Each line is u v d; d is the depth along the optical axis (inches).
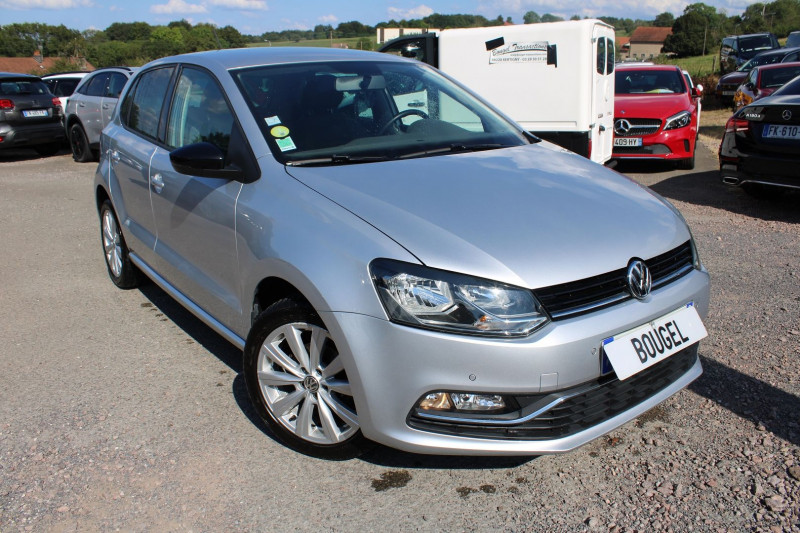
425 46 346.0
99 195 192.4
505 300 87.1
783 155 249.9
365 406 94.1
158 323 167.0
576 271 90.7
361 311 91.5
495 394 88.9
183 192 133.3
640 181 342.0
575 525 92.3
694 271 109.1
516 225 96.2
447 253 89.8
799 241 220.8
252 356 111.2
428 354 88.2
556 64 312.7
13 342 156.3
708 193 305.6
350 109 131.6
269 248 104.7
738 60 926.4
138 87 174.6
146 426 118.7
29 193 353.4
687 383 108.0
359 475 104.7
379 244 92.6
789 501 95.0
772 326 153.3
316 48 155.3
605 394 95.7
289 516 95.3
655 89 395.5
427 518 94.5
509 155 127.0
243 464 107.6
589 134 317.4
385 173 111.0
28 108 495.5
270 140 118.2
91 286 196.4
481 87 331.6
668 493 98.2
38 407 125.6
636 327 95.1
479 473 104.7
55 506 97.7
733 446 108.7
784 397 122.9
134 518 95.0
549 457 108.3
